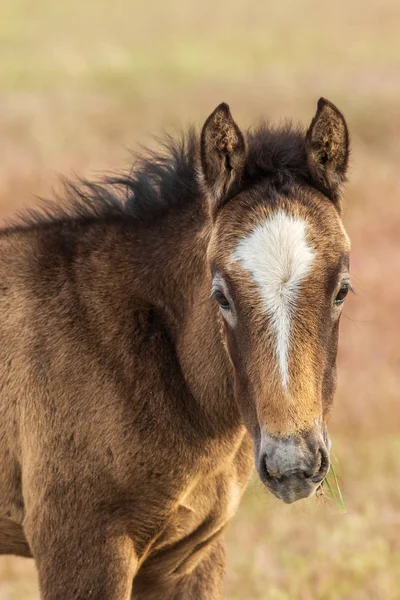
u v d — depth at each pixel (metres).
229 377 9.15
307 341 7.91
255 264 8.02
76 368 9.45
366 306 24.20
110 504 9.28
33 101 39.41
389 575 13.16
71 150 33.84
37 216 10.45
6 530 10.14
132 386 9.31
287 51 57.66
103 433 9.27
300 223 8.13
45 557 9.41
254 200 8.38
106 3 85.38
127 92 42.31
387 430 18.58
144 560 9.75
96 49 54.47
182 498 9.40
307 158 8.56
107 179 10.41
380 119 39.03
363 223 29.83
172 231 9.66
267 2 83.81
